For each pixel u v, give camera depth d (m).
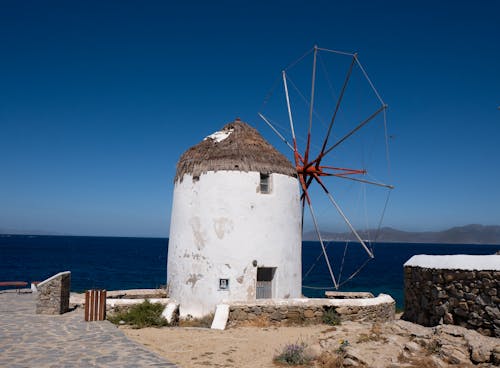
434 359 8.24
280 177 17.41
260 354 9.81
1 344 9.91
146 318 13.06
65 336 10.80
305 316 13.52
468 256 10.27
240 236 16.41
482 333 9.39
